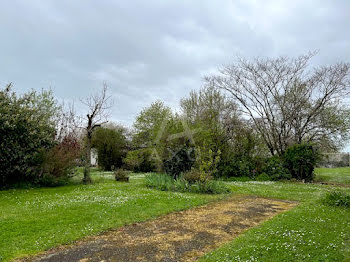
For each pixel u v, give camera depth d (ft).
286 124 70.69
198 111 83.61
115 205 30.27
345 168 95.81
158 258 17.08
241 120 72.54
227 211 29.84
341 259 15.51
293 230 20.75
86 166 53.16
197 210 30.32
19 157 44.83
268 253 16.51
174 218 26.78
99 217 25.73
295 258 15.69
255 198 38.14
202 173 42.55
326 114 67.72
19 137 44.68
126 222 24.75
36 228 22.16
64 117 62.64
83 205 30.19
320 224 22.45
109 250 18.42
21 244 18.83
